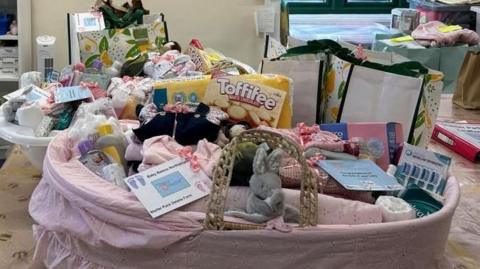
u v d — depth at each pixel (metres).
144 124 1.59
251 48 2.99
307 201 1.20
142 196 1.26
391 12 4.57
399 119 1.75
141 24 2.50
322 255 1.19
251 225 1.20
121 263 1.29
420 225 1.23
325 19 4.51
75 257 1.39
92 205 1.30
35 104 1.88
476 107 3.70
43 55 2.75
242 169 1.33
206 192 1.29
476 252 1.90
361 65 1.81
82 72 2.18
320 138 1.57
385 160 1.59
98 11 2.52
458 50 3.88
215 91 1.72
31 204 1.53
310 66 1.88
